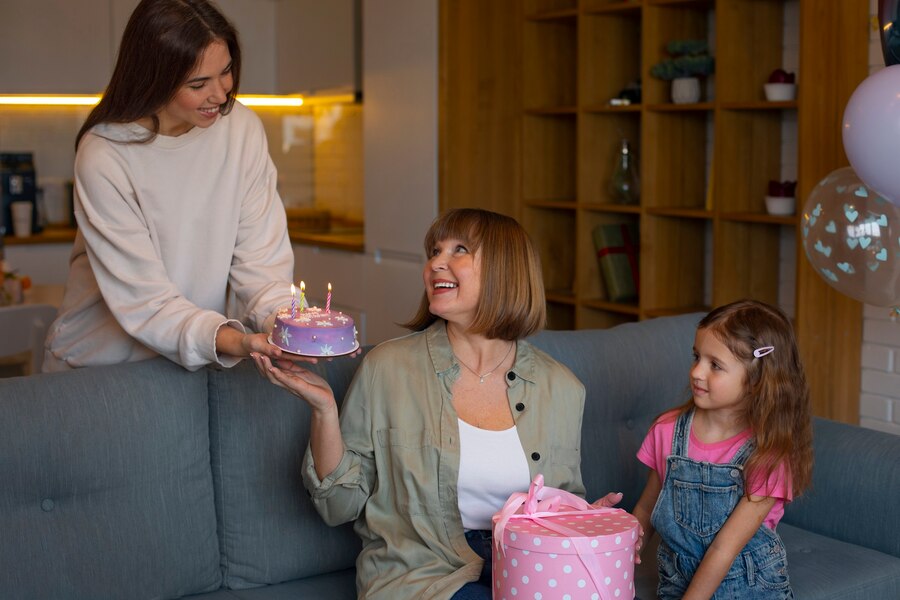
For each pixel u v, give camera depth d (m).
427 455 1.80
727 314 1.86
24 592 1.74
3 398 1.76
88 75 5.21
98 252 1.88
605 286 4.18
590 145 4.09
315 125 6.07
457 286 1.80
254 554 1.98
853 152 2.29
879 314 3.23
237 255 2.10
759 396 1.81
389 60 4.59
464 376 1.87
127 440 1.85
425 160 4.41
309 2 5.21
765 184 3.68
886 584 2.10
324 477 1.77
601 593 1.59
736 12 3.52
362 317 4.92
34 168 5.52
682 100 3.72
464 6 4.29
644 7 3.77
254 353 1.67
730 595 1.87
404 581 1.75
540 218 4.46
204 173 2.00
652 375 2.45
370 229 4.81
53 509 1.79
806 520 2.36
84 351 2.09
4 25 5.04
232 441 1.99
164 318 1.83
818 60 3.14
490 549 1.80
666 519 1.91
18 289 3.62
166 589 1.89
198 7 1.81
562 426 1.89
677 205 3.93
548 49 4.39
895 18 2.29
